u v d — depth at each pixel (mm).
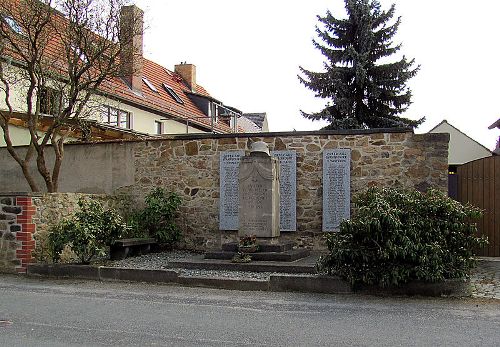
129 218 13695
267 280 9055
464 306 7738
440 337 6062
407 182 12484
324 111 24719
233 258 10672
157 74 30141
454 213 8836
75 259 11836
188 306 7816
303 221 13148
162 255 12836
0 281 10039
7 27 13016
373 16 25312
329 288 8766
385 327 6543
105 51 14125
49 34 13516
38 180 15531
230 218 13695
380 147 12719
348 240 8758
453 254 8641
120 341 5922
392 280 8320
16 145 16344
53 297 8523
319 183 13094
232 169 13719
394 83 24703
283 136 13391
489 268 11180
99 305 7895
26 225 10789
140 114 23906
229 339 6012
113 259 12016
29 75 13648
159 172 14445
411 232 8422
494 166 12867
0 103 15867
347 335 6172
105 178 14906
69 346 5727
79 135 17062
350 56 24625
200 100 31234
